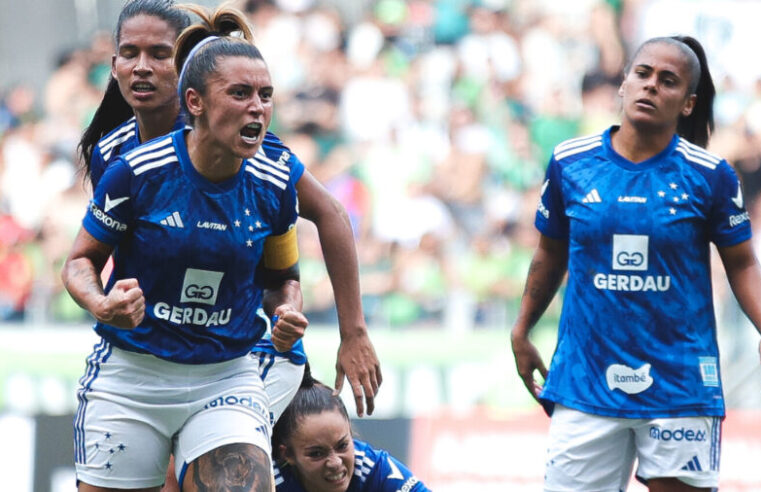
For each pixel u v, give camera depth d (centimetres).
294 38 3884
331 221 1334
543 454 2712
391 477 1492
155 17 1320
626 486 1485
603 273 1434
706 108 1516
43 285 3425
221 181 1172
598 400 1438
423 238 3500
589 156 1463
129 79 1316
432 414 2797
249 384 1245
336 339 3134
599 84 3856
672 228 1416
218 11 1262
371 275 3412
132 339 1198
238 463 1180
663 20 3925
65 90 3884
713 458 1436
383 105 3772
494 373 3066
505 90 3825
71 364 3114
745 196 3669
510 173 3659
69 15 4106
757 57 3847
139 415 1216
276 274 1274
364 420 2731
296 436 1427
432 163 3656
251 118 1129
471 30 3919
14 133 3797
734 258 1449
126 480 1227
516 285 3431
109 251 1189
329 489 1444
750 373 3019
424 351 3091
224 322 1207
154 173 1162
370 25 3950
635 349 1424
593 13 3950
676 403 1417
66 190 3647
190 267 1174
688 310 1427
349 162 3669
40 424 2577
